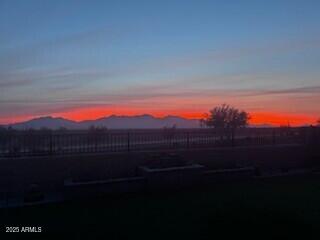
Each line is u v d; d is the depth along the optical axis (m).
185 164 14.65
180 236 7.99
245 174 15.29
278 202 10.94
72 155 13.56
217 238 7.81
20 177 12.61
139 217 9.61
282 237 7.75
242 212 9.24
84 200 11.85
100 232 8.41
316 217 9.17
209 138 17.50
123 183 12.79
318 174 16.83
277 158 18.38
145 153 14.81
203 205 10.70
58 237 8.09
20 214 10.13
